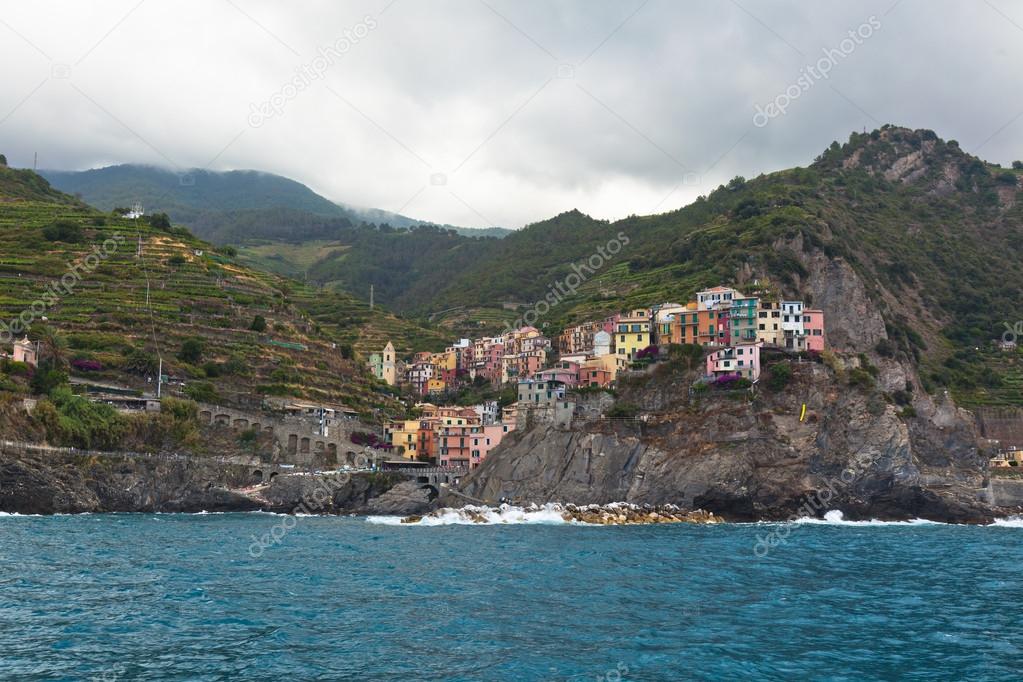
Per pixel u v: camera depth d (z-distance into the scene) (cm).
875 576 8831
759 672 5219
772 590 7862
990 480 19038
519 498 17925
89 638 5531
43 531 11325
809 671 5256
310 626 6034
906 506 17600
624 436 17912
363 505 18412
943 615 6862
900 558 10362
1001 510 18312
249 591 7225
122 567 8275
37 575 7612
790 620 6606
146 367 19125
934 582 8494
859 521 17150
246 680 4803
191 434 17450
